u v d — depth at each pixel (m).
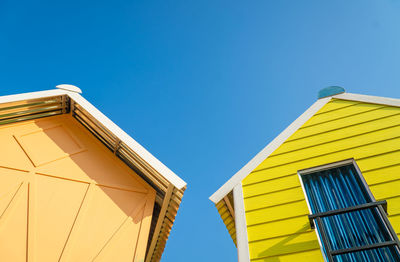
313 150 4.98
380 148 4.55
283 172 4.88
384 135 4.69
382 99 5.18
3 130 5.60
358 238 3.76
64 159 5.87
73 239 4.84
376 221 3.82
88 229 5.05
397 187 4.01
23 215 4.77
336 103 5.59
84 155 6.16
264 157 5.25
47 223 4.85
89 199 5.45
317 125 5.34
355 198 4.19
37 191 5.14
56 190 5.31
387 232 3.65
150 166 5.71
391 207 3.85
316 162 4.79
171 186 5.49
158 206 6.34
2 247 4.34
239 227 4.39
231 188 5.02
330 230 3.98
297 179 4.68
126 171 6.27
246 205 4.66
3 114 5.52
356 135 4.89
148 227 5.45
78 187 5.54
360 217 3.94
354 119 5.14
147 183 6.21
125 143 5.84
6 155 5.30
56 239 4.74
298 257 3.80
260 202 4.61
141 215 5.61
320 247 3.78
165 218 6.20
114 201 5.62
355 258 3.58
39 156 5.64
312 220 3.91
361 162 4.50
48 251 4.57
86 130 6.68
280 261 3.84
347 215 4.03
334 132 5.09
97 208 5.38
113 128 6.05
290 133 5.43
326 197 4.41
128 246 5.09
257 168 5.14
